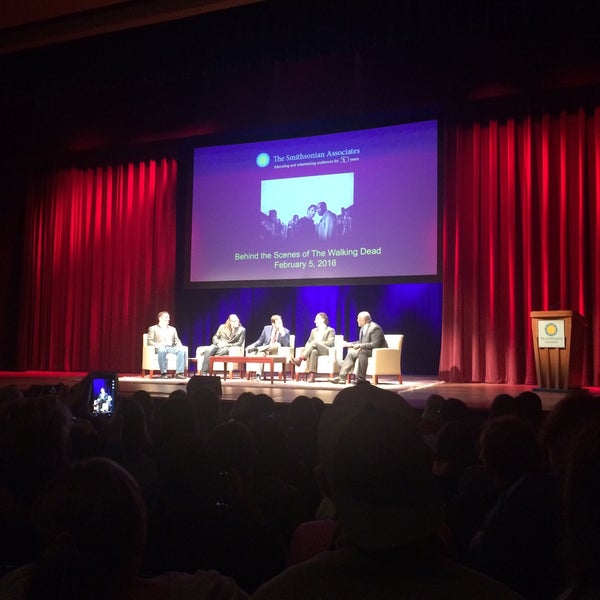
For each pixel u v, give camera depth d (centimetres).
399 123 793
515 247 741
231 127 847
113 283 941
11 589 79
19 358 962
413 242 776
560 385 601
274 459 184
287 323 927
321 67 778
